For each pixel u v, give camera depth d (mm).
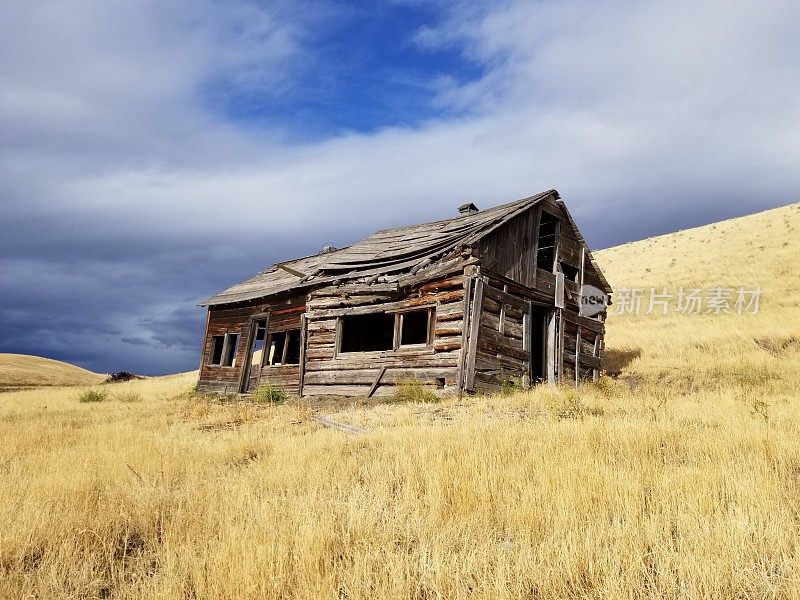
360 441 7578
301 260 23984
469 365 13711
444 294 14859
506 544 3732
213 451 7324
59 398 22500
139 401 20453
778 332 19875
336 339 17109
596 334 19656
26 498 4742
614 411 9648
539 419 8578
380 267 17172
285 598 3088
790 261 35750
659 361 19094
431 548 3584
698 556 3166
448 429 7711
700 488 4402
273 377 18938
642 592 2914
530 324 16141
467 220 18203
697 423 7855
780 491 4355
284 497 4793
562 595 2953
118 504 4781
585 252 19453
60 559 3605
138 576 3506
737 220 58344
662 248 55188
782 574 3055
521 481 4750
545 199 17812
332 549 3678
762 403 7656
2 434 9242
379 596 2953
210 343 22891
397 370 15289
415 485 5000
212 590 3104
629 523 3725
